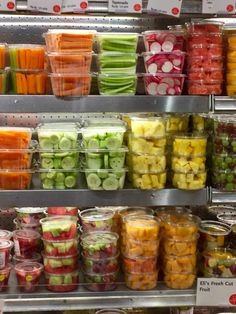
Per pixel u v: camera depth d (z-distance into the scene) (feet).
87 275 6.72
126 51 6.24
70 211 7.30
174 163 6.55
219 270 6.77
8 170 6.31
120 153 6.37
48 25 7.63
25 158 6.38
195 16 6.93
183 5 6.14
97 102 6.16
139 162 6.41
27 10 5.96
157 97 6.22
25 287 6.62
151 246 6.66
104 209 7.40
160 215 7.13
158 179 6.45
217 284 6.68
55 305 6.55
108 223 7.11
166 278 6.84
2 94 6.17
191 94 6.31
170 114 7.06
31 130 6.48
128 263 6.72
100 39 6.24
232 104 6.29
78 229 7.47
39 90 6.23
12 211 8.11
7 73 6.33
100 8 6.01
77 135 6.72
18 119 7.86
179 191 6.51
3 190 6.33
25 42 7.63
